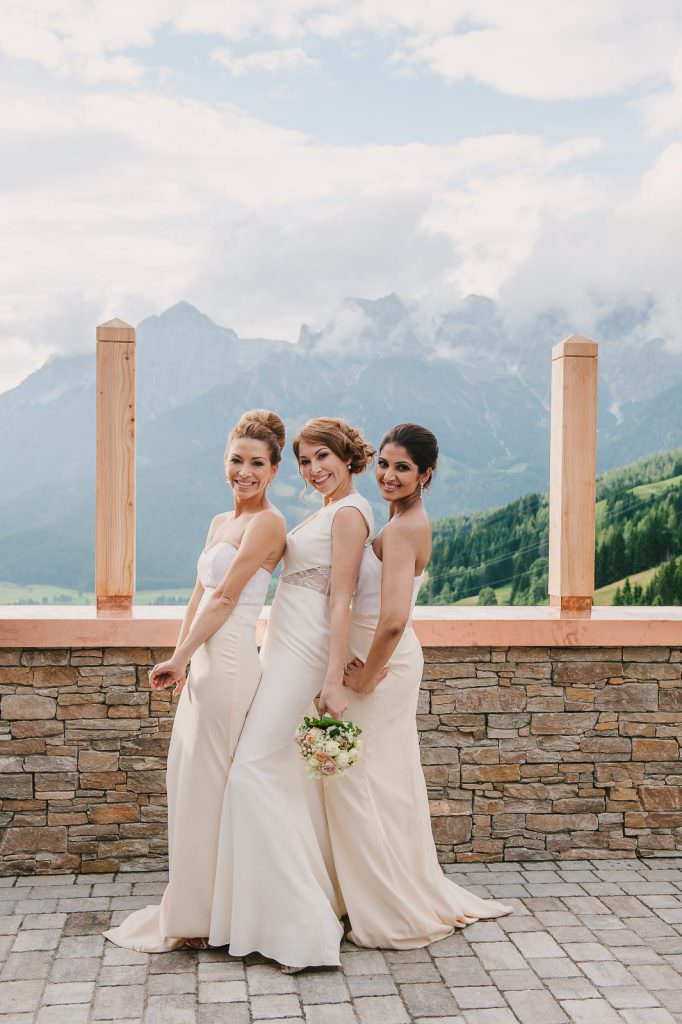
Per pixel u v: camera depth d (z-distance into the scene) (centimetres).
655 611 435
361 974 298
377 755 326
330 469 323
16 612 399
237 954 302
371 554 330
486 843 402
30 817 381
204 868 310
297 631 320
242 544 316
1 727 378
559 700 403
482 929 334
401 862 328
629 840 408
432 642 391
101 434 398
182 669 312
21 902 352
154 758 385
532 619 397
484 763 400
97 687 381
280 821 305
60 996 280
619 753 406
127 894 362
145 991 284
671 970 302
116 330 396
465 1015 271
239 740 313
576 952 315
